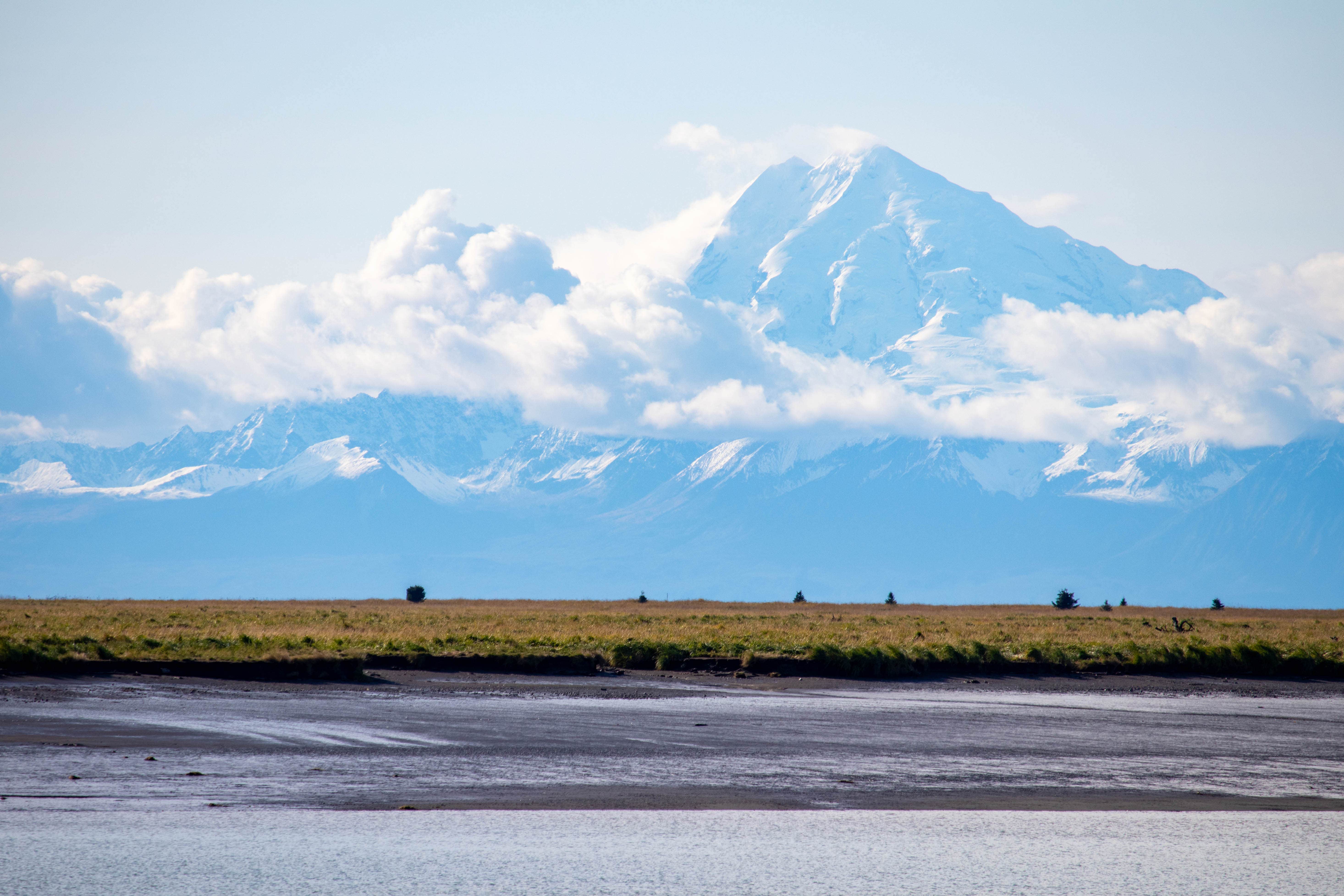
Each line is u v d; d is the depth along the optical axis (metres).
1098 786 87.75
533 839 66.56
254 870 58.69
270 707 123.69
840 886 57.94
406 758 93.75
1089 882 59.19
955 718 127.44
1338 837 69.69
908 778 90.06
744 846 65.62
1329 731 121.75
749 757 98.50
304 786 81.12
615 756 97.56
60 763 87.25
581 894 55.84
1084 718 130.00
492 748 100.31
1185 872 61.16
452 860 61.50
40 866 58.75
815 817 74.00
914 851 65.12
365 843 64.69
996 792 84.62
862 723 122.00
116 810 72.06
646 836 67.75
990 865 62.12
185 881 56.56
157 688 136.50
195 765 88.25
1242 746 109.75
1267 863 63.16
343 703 129.25
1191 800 82.62
